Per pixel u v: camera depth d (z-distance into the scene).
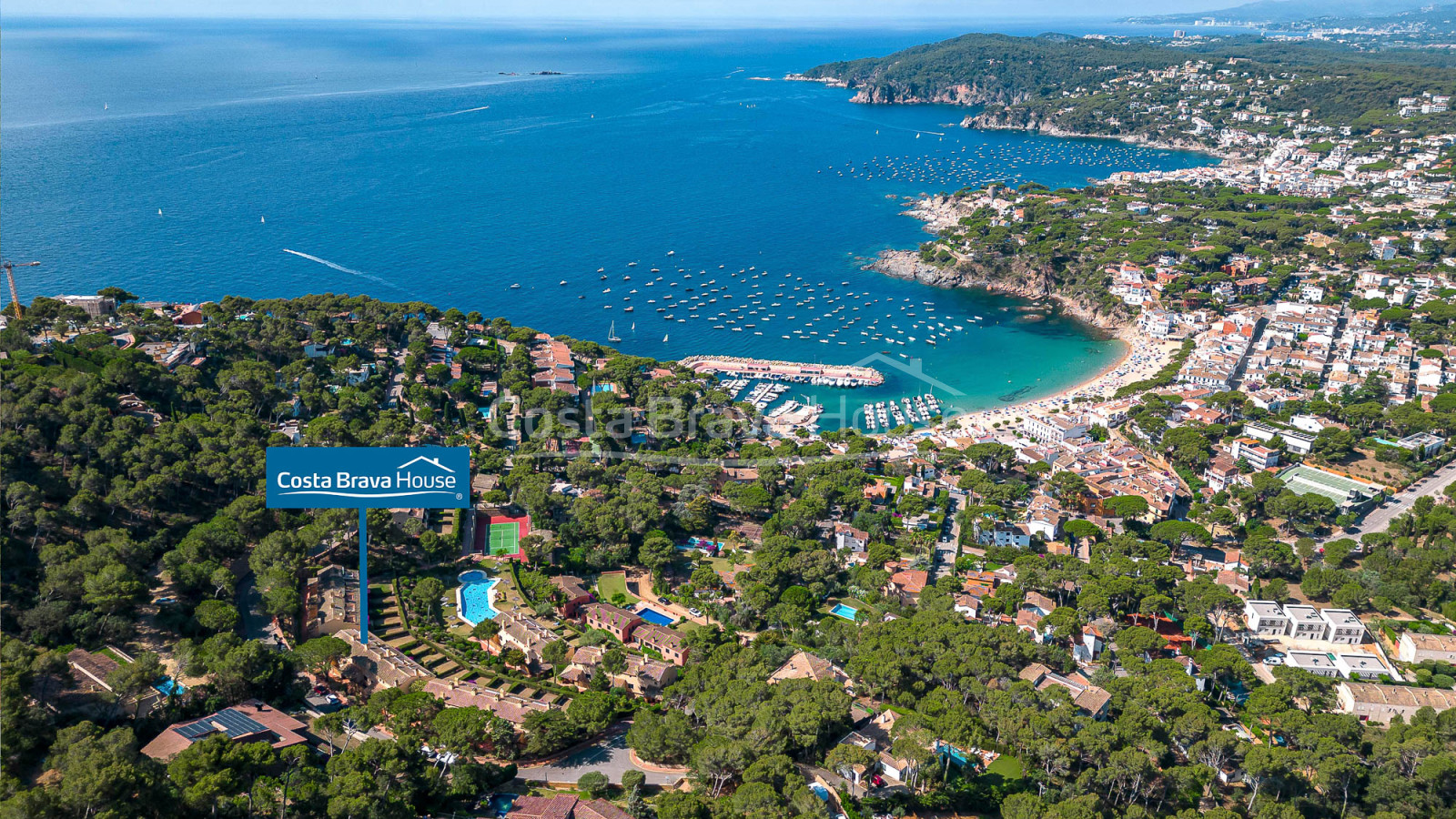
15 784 175.00
